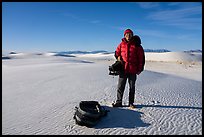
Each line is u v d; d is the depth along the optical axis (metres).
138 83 13.10
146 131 5.93
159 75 19.62
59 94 10.41
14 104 8.84
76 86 12.35
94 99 9.11
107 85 12.38
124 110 7.39
